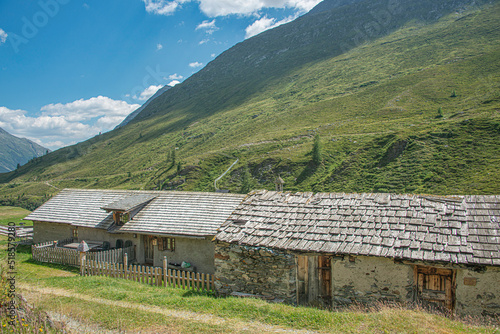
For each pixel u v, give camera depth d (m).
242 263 12.41
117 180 149.62
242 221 13.54
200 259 19.97
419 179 63.97
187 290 13.48
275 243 11.78
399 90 135.25
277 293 11.69
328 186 76.50
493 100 98.06
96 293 12.17
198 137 176.38
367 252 10.50
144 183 127.56
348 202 13.19
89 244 23.97
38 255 21.61
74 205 27.20
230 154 119.94
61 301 11.07
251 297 11.86
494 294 9.41
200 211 22.05
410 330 7.79
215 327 8.67
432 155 69.88
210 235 19.39
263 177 92.88
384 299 10.59
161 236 21.02
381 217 11.88
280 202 14.29
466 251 9.71
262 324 8.77
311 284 11.90
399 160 73.75
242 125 168.38
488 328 8.07
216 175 106.06
